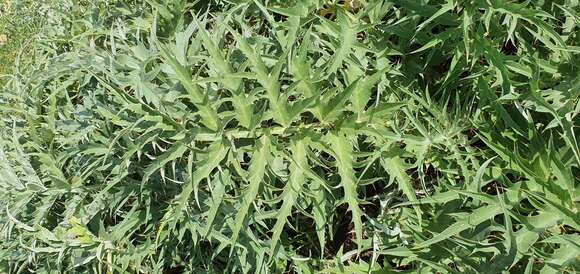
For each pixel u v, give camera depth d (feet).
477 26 4.50
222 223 4.68
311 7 4.50
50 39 5.78
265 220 5.00
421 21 4.58
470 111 4.50
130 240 5.26
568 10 4.03
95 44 5.62
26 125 5.69
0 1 10.59
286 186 4.15
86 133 5.01
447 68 4.82
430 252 4.37
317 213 4.42
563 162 4.13
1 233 5.39
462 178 4.51
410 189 4.22
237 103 4.03
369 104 4.73
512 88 4.24
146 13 5.29
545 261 3.85
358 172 4.76
